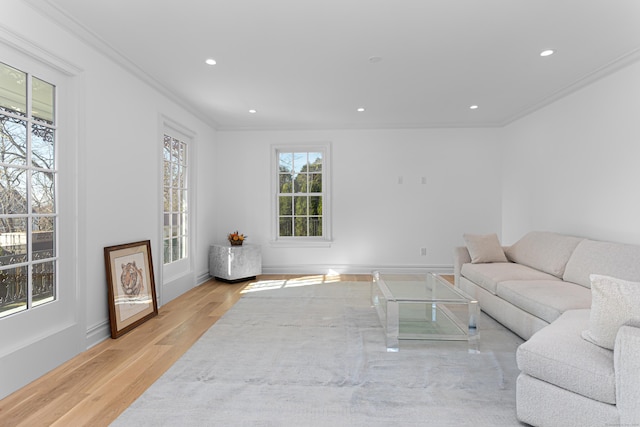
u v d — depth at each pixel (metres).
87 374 2.11
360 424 1.60
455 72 3.31
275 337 2.76
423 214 5.38
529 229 4.55
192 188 4.60
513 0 2.14
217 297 4.05
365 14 2.30
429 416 1.67
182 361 2.30
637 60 2.86
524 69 3.23
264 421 1.62
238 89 3.77
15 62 2.01
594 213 3.38
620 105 3.05
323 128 5.41
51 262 2.28
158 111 3.65
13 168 2.02
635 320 1.37
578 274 2.88
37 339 2.10
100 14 2.28
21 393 1.89
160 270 3.65
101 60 2.71
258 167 5.49
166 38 2.62
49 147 2.28
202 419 1.63
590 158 3.43
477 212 5.34
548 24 2.43
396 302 2.50
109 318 2.77
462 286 3.97
